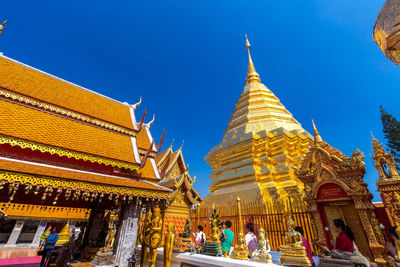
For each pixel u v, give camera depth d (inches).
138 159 376.5
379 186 263.3
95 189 274.7
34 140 270.4
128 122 452.8
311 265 210.4
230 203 525.7
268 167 557.9
